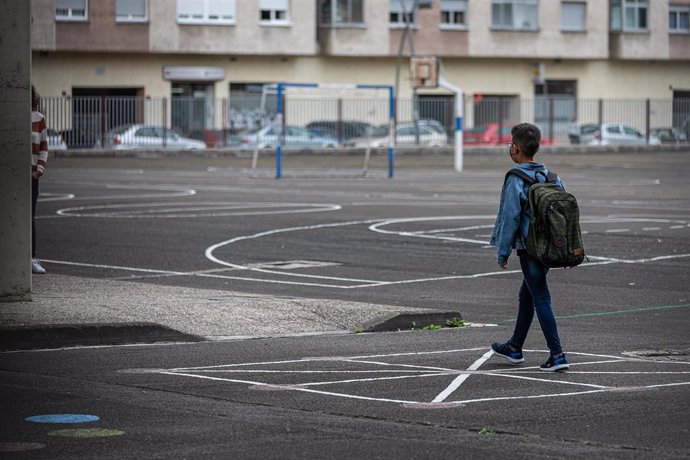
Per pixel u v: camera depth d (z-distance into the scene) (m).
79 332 12.36
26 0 13.53
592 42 80.94
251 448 7.95
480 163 60.50
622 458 7.73
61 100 61.03
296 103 70.81
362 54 74.62
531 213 10.68
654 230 25.31
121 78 69.44
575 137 73.50
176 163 57.56
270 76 73.06
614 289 17.42
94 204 31.58
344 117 71.75
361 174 49.06
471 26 77.38
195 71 70.81
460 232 25.06
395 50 75.56
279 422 8.76
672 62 85.62
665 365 11.35
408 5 75.75
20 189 13.67
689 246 22.55
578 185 42.38
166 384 10.25
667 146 73.88
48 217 27.70
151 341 12.64
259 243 23.00
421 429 8.55
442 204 32.50
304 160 61.69
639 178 47.31
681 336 13.34
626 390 10.04
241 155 64.19
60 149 60.50
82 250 21.72
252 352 12.01
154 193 36.16
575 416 9.00
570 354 11.99
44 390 9.96
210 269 19.42
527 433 8.43
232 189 38.62
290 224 26.53
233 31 70.62
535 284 10.87
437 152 68.38
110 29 67.75
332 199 34.28
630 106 76.38
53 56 67.81
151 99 63.25
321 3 74.44
